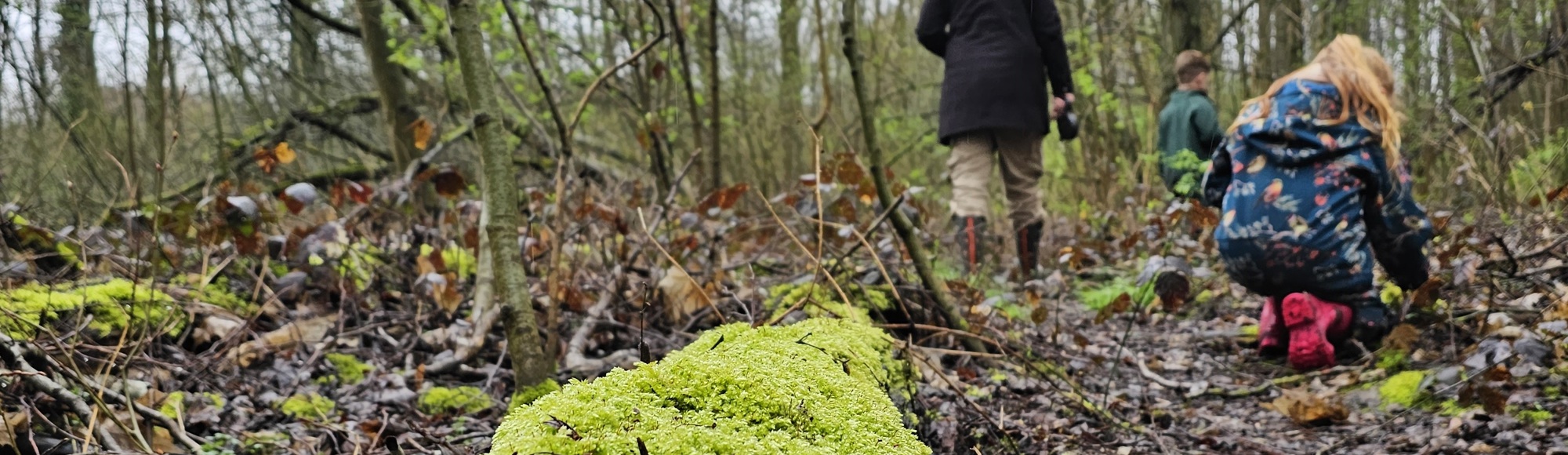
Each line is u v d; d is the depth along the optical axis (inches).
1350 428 116.3
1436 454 101.7
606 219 162.7
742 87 423.8
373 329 146.4
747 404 49.0
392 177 270.2
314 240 148.3
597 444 40.6
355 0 268.5
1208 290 198.5
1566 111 244.5
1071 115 205.6
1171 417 121.8
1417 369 131.4
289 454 100.0
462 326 142.1
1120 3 362.0
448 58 265.1
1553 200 181.2
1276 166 141.9
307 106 341.4
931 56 488.1
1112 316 192.1
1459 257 154.1
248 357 127.4
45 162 297.1
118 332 124.6
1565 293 135.9
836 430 49.8
